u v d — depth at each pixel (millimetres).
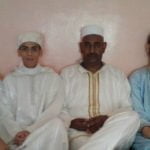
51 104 2721
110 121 2256
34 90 2756
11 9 3057
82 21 3115
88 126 2586
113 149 2199
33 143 2264
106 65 2959
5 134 2600
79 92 2832
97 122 2582
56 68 3135
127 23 3143
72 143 2494
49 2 3080
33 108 2711
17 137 2439
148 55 3148
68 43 3123
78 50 3127
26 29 3084
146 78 2932
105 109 2807
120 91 2893
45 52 3113
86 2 3107
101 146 2178
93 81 2852
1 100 2730
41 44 2896
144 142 2469
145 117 2818
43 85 2791
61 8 3096
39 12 3082
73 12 3105
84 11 3113
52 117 2643
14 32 3076
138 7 3131
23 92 2732
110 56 3160
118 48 3158
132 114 2281
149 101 2871
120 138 2223
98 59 2881
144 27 3148
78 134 2527
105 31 3141
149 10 3135
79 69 2904
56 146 2264
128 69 3176
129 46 3160
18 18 3070
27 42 2801
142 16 3141
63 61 3131
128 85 2957
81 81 2857
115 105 2842
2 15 3055
